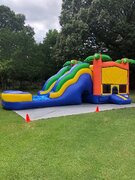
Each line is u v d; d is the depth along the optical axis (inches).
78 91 546.3
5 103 470.0
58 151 212.7
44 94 582.9
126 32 918.4
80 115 385.1
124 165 182.5
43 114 409.4
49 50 1263.5
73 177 164.2
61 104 527.5
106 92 573.9
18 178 163.5
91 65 593.3
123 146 225.3
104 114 392.5
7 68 999.0
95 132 273.4
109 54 1011.9
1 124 321.7
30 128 294.8
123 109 455.2
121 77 599.5
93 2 909.8
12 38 1072.8
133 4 957.8
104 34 973.2
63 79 544.1
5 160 193.8
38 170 175.2
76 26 919.7
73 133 269.3
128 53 966.4
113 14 932.0
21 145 229.0
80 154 205.3
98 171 172.7
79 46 914.7
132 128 293.0
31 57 1145.4
